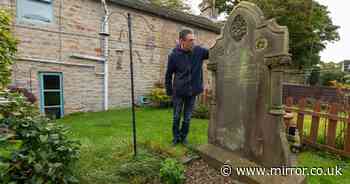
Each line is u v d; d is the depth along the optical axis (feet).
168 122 19.39
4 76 9.89
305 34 62.69
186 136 12.75
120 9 28.99
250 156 9.39
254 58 9.00
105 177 8.16
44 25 23.49
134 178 8.41
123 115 23.63
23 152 6.40
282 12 56.80
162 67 34.27
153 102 31.91
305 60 69.31
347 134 12.23
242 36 9.57
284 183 7.66
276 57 7.97
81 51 26.22
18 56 21.76
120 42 29.30
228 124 10.59
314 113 13.94
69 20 25.16
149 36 32.19
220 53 10.98
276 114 8.20
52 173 6.19
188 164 10.43
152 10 31.42
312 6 61.82
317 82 62.18
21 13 22.12
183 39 11.44
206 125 18.54
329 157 12.57
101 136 14.43
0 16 9.80
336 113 12.89
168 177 8.38
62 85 24.98
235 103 10.12
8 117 6.55
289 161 7.97
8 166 5.84
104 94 28.30
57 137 6.79
